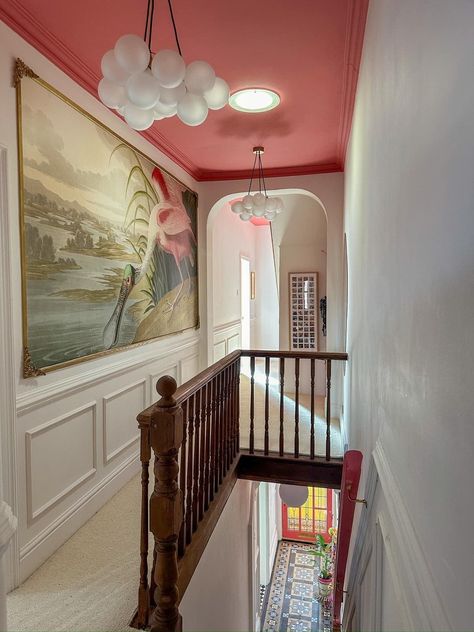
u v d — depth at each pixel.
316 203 5.67
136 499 2.96
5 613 0.65
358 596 1.95
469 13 0.61
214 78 1.85
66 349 2.45
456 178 0.67
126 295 3.15
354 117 2.94
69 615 1.88
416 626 0.86
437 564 0.76
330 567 6.18
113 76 1.72
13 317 2.05
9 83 2.01
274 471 3.64
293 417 4.81
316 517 7.45
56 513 2.38
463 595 0.62
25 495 2.13
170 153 4.00
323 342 5.99
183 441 2.18
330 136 3.71
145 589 1.82
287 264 6.14
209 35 2.29
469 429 0.61
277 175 4.73
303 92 2.92
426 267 0.87
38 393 2.23
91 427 2.75
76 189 2.52
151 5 2.02
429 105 0.84
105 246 2.85
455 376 0.67
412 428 0.98
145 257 3.47
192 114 1.89
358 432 2.42
